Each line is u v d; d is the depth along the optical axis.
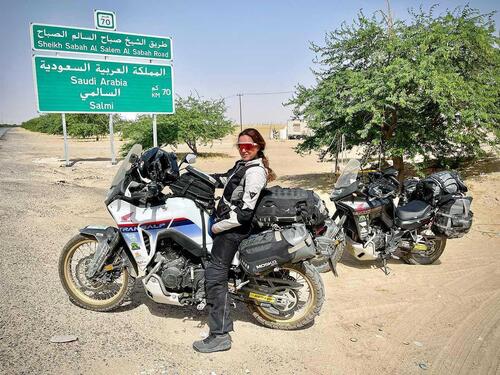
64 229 7.38
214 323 3.70
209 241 3.93
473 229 8.04
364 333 4.12
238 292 4.04
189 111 26.02
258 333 4.06
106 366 3.36
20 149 31.12
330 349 3.81
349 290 5.18
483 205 9.77
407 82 10.36
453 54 11.14
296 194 3.84
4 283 4.78
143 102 19.83
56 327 3.89
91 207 9.55
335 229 5.38
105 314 4.26
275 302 3.97
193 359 3.55
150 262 4.04
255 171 3.55
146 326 4.06
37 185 12.53
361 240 5.68
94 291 4.34
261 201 3.81
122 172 4.16
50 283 4.88
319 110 12.44
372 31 11.83
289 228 3.79
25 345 3.54
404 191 6.43
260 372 3.42
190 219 3.90
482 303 4.83
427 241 6.04
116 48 19.05
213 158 25.00
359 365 3.58
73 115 46.81
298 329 4.16
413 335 4.11
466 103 10.97
